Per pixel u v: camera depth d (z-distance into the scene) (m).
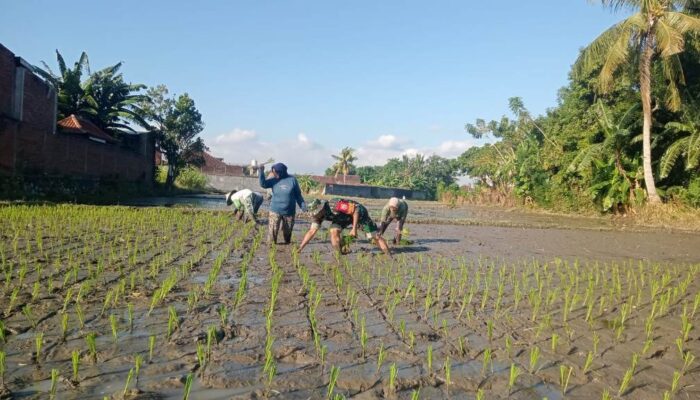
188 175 46.62
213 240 9.45
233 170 69.88
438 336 4.09
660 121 25.86
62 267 6.05
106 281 5.42
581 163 25.44
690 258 11.08
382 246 8.65
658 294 6.40
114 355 3.29
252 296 5.13
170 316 3.90
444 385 3.10
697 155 21.80
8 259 6.38
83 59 33.03
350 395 2.89
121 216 12.65
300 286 5.74
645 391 3.17
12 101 19.20
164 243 8.70
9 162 17.12
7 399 2.59
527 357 3.66
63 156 21.44
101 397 2.68
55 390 2.74
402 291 5.75
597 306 5.51
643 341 4.25
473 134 51.19
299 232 12.09
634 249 12.62
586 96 31.03
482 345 3.89
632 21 20.67
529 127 42.72
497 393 3.01
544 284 6.73
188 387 2.60
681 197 23.95
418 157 89.75
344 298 5.26
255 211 13.01
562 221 24.17
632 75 23.95
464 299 5.18
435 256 9.04
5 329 3.64
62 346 3.40
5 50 18.47
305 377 3.10
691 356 3.84
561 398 2.98
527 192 38.25
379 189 68.12
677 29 20.03
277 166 9.45
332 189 65.69
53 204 15.47
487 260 8.92
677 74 21.86
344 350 3.62
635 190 26.03
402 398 2.88
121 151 29.20
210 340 3.48
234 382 2.97
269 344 3.50
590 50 22.23
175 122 39.34
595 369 3.50
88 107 32.38
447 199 57.12
